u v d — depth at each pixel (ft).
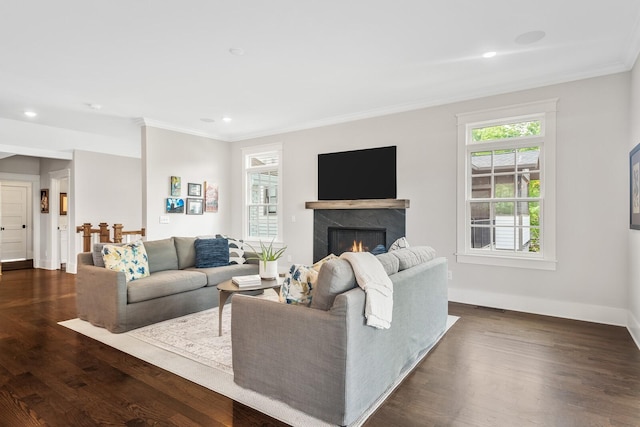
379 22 8.99
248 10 8.41
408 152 15.96
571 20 8.93
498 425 6.40
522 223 13.66
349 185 17.63
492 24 9.11
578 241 12.44
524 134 13.70
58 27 9.13
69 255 22.36
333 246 18.21
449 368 8.66
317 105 15.89
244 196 22.02
